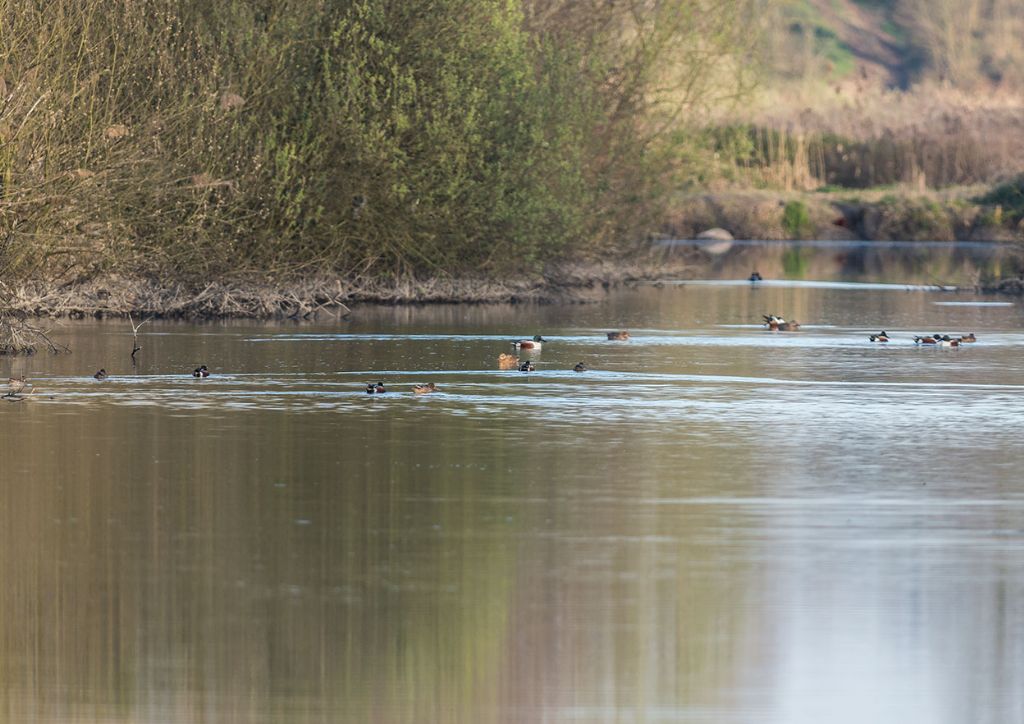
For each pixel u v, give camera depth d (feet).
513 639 121.29
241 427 211.61
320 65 404.36
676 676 114.21
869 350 313.94
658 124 515.50
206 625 124.26
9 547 146.00
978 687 112.78
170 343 313.12
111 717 106.93
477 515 159.02
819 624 125.18
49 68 339.36
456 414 225.15
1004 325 370.12
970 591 133.59
